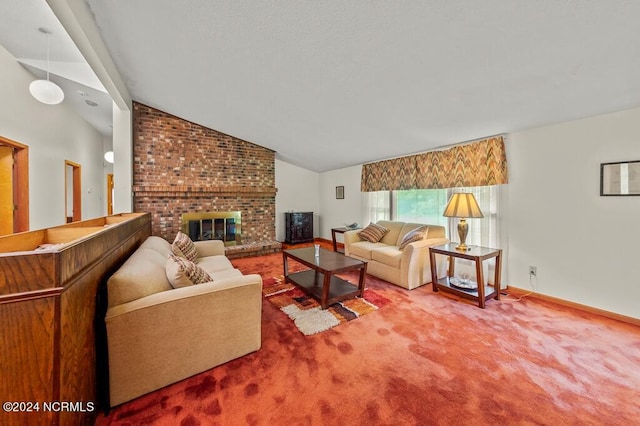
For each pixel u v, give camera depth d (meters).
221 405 1.40
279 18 1.84
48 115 4.11
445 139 3.43
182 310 1.56
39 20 2.54
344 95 2.73
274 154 5.59
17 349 0.90
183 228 4.64
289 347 1.94
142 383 1.45
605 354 1.84
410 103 2.62
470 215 2.77
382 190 4.88
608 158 2.36
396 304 2.70
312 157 5.52
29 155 3.62
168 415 1.34
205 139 4.82
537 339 2.04
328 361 1.77
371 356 1.83
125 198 4.01
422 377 1.62
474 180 3.29
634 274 2.25
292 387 1.53
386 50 1.93
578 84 1.98
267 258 4.80
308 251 3.38
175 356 1.55
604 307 2.42
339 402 1.42
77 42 2.17
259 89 3.00
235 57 2.44
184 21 2.08
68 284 1.02
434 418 1.32
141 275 1.59
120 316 1.38
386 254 3.41
